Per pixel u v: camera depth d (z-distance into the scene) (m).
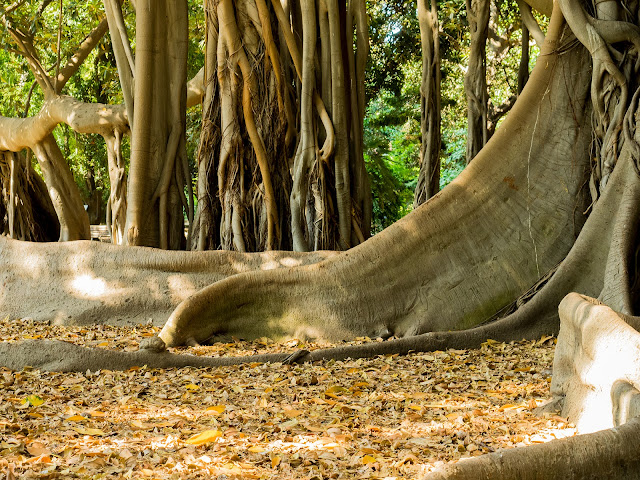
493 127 23.81
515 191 10.33
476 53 14.54
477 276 10.06
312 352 8.09
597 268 9.02
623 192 9.04
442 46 22.44
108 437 4.74
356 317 9.79
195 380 6.99
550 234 10.16
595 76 9.74
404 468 3.97
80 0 21.61
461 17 21.14
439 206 10.23
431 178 15.13
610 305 8.37
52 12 22.89
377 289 9.93
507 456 3.23
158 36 12.72
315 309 9.77
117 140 16.84
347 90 12.95
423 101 15.17
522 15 14.90
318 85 12.52
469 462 3.14
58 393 6.19
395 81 24.17
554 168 10.30
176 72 12.94
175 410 5.62
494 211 10.27
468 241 10.18
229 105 12.31
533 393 6.00
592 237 9.09
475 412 5.34
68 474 3.88
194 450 4.39
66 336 9.65
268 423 5.15
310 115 12.23
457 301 9.96
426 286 10.03
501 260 10.12
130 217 12.55
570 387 5.08
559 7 10.16
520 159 10.37
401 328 9.88
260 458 4.25
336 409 5.62
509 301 9.98
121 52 13.51
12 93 25.39
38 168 30.08
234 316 9.66
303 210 12.16
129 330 10.16
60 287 10.91
